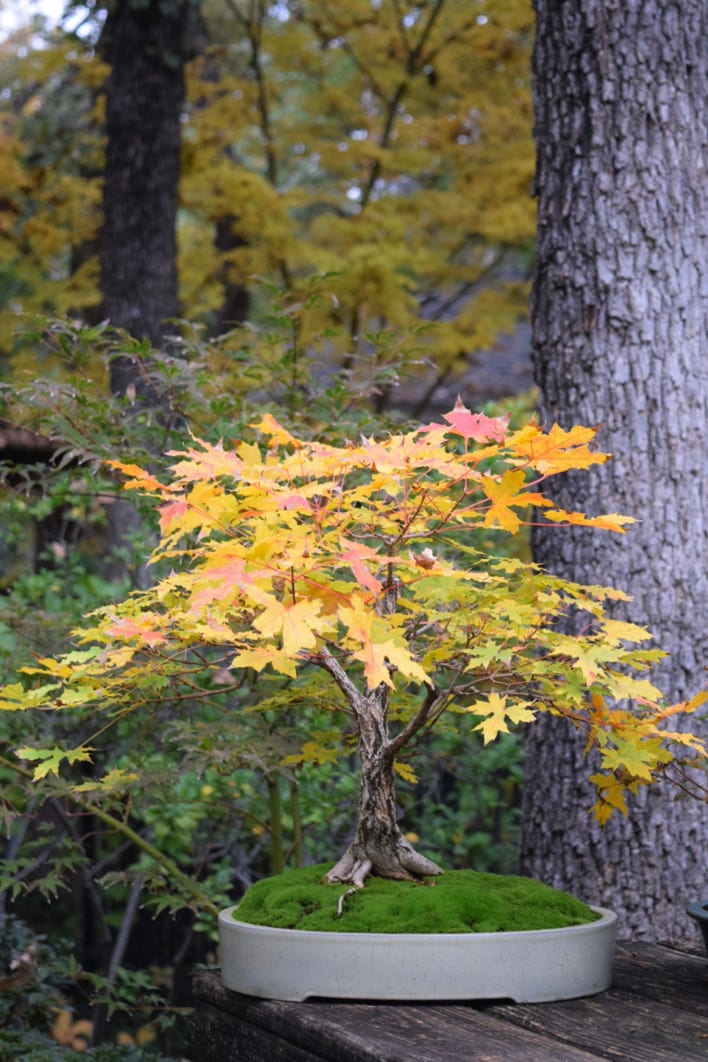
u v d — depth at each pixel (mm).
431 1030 1314
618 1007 1446
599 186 2246
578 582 2201
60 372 3021
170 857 3453
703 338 2211
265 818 3271
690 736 1554
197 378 2291
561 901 1582
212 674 2859
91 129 7164
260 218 6230
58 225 6438
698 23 2262
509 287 6801
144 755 2746
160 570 3000
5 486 2506
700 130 2244
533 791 2264
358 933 1426
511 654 1444
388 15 6617
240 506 1311
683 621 2150
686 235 2217
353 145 6461
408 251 5980
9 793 3158
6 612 2721
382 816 1615
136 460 2221
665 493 2176
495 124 6441
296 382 2523
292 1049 1398
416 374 2629
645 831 2127
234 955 1509
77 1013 4074
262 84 6938
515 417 4145
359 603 1187
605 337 2223
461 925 1459
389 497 1738
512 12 6254
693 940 1937
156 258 5105
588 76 2271
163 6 4988
